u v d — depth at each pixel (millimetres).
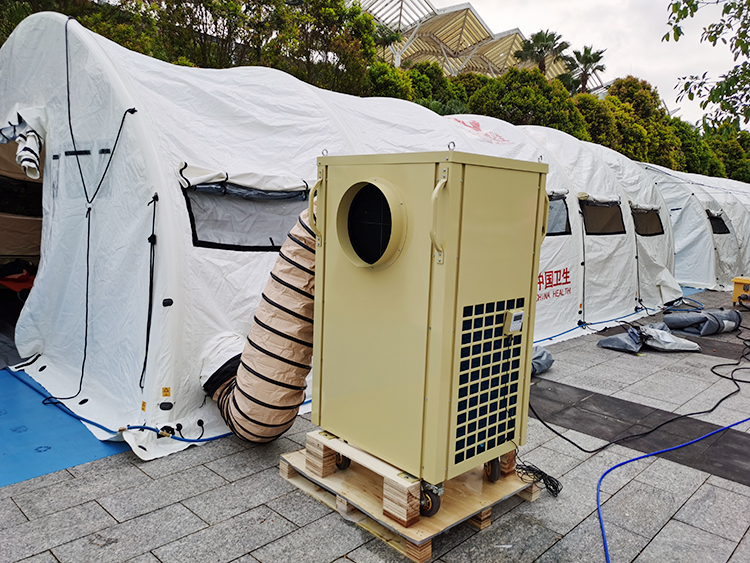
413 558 2553
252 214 4707
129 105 4207
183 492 3162
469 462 2750
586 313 8461
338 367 3025
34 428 3984
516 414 3004
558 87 24125
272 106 5453
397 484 2604
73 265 4902
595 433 4344
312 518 2926
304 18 17406
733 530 2967
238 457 3646
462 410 2666
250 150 4996
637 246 9852
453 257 2436
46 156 5309
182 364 3926
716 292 12438
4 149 7449
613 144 26828
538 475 3264
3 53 5719
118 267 4285
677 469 3719
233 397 3520
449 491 2969
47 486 3182
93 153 4605
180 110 4738
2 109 6020
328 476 3121
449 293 2445
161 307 3881
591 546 2766
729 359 6781
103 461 3525
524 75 23312
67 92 4891
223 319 4219
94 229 4613
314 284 3182
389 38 29172
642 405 5035
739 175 39469
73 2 14203
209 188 4348
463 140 7426
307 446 3184
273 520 2895
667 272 10375
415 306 2555
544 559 2639
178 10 15086
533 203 2865
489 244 2623
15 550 2562
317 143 5457
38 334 5328
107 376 4359
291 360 3279
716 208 13828
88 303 4680
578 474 3598
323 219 3014
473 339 2637
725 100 4941
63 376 4891
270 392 3301
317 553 2619
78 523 2805
